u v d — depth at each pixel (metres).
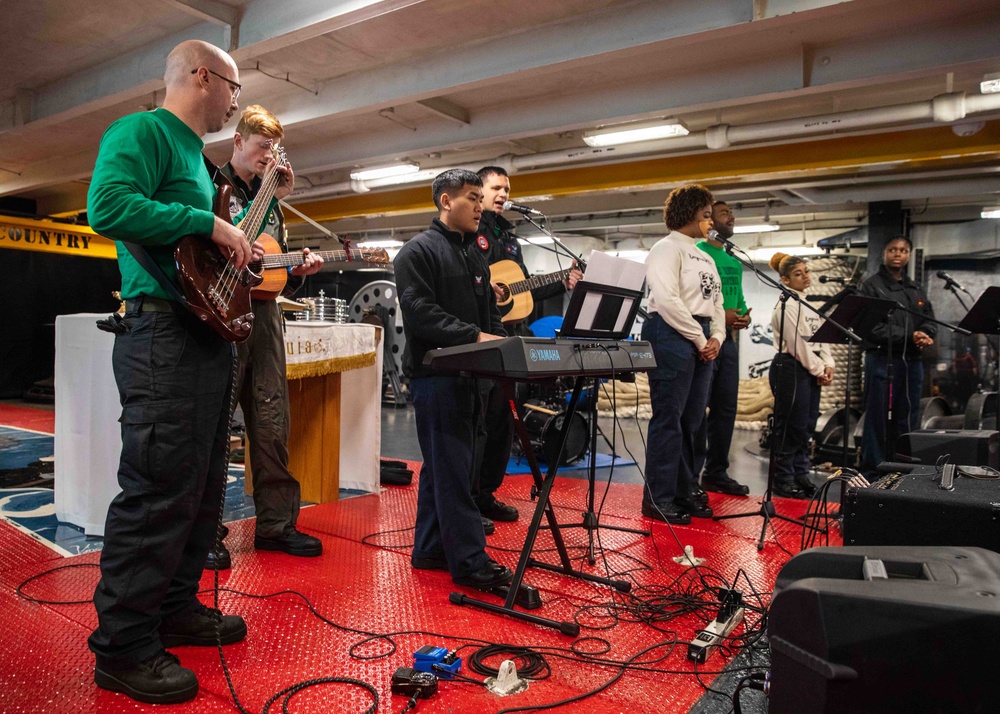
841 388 9.73
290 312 4.81
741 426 9.73
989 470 2.52
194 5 5.08
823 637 1.21
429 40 5.84
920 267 10.13
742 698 1.80
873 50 5.45
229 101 1.87
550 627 2.21
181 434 1.72
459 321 2.42
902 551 1.52
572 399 2.44
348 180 10.14
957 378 10.20
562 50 5.39
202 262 1.70
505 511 3.61
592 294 2.29
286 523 2.96
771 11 4.52
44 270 12.35
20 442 6.19
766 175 8.03
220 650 1.71
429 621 2.23
